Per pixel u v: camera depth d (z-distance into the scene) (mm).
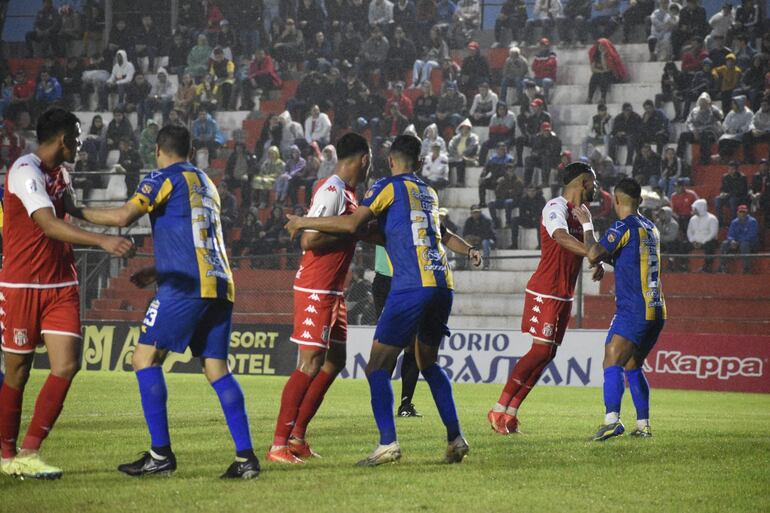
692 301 46281
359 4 66688
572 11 63469
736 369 38406
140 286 14539
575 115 60688
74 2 72812
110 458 15539
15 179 13461
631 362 19672
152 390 13664
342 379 40656
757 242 46625
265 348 43094
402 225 15000
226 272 13977
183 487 12586
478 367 40250
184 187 13836
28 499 11742
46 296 13734
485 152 57688
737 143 53812
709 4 63281
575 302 46969
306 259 15836
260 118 65438
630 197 19594
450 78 62125
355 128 60750
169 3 70812
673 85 57344
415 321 14820
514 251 52406
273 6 70688
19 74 70312
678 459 15992
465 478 13609
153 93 67750
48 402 13609
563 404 29781
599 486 13250
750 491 13062
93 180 62969
